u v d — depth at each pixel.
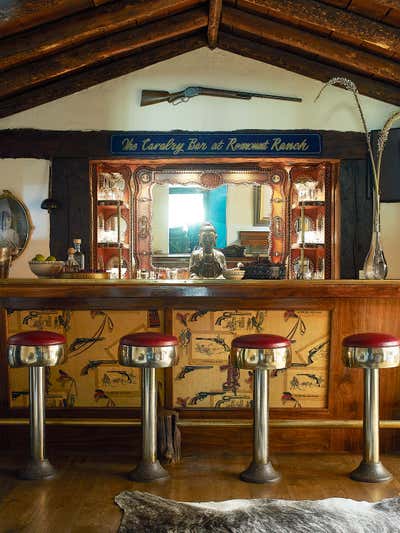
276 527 3.11
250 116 7.60
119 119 7.59
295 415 4.43
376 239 4.77
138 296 4.32
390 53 6.55
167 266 7.83
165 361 3.79
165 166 7.82
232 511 3.32
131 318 4.41
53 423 4.20
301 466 4.14
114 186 7.83
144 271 7.82
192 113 7.60
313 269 7.87
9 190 7.62
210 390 4.43
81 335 4.41
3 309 4.40
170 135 7.55
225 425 4.20
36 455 3.94
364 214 7.55
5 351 4.41
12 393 4.43
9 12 5.38
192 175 7.84
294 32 6.66
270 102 7.59
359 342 3.82
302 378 4.43
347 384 4.42
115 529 3.16
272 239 7.81
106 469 4.08
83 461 4.24
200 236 5.08
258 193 7.85
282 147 7.52
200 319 4.41
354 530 3.09
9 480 3.87
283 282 4.23
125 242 7.83
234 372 4.42
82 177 7.59
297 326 4.41
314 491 3.69
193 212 7.87
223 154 7.53
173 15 6.68
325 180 7.71
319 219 7.80
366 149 7.51
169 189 7.88
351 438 4.44
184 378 4.43
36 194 7.62
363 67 6.77
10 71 6.59
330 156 7.52
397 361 3.85
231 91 7.52
